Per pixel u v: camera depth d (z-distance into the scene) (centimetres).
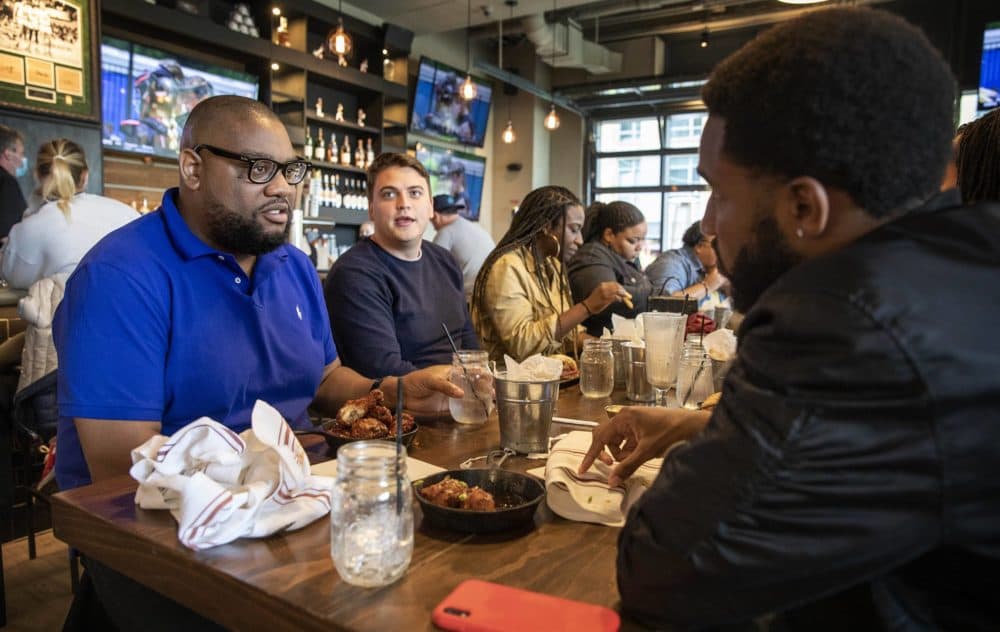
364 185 705
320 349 161
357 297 208
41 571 239
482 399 146
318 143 642
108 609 112
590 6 771
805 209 61
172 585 82
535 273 256
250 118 133
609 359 179
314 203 628
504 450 126
